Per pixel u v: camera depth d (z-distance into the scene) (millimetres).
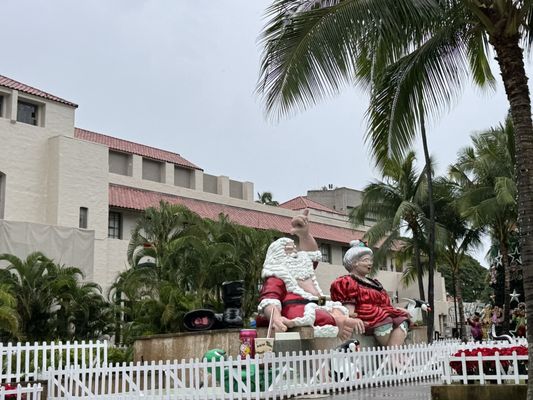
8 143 30297
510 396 9125
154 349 17156
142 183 37719
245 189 45781
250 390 10906
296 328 14844
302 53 10234
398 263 45000
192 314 16906
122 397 11797
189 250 26031
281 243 16375
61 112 32844
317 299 15586
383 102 12719
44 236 28562
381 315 16266
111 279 32438
